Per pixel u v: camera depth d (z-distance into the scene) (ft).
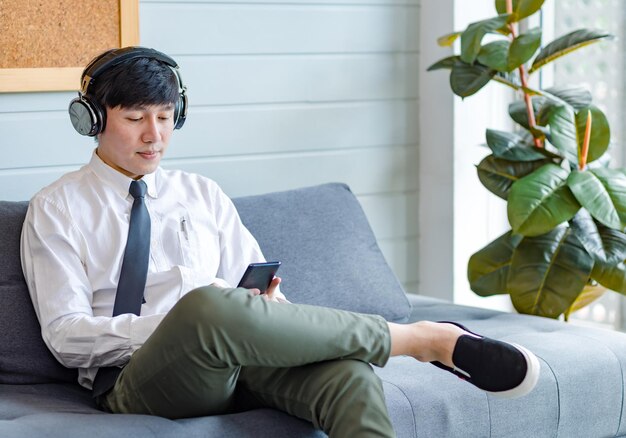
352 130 11.51
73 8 9.39
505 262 10.52
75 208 7.73
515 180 10.48
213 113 10.48
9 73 9.09
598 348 8.41
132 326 7.05
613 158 11.57
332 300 9.29
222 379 6.60
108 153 7.84
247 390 7.13
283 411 6.88
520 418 7.74
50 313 7.31
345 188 10.30
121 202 7.90
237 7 10.54
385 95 11.75
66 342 7.16
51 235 7.55
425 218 12.11
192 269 7.88
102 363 7.18
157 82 7.59
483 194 11.98
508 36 10.75
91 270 7.63
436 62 11.18
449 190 11.78
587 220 9.84
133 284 7.62
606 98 11.57
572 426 8.08
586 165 10.08
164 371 6.54
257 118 10.78
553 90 10.90
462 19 11.59
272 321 6.43
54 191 7.79
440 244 11.96
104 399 7.23
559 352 8.21
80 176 7.95
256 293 7.09
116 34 9.68
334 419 6.42
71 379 7.89
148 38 10.01
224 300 6.39
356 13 11.43
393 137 11.86
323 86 11.25
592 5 11.61
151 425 6.32
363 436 6.27
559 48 10.36
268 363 6.51
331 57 11.28
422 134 12.05
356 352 6.69
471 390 7.55
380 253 9.99
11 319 7.73
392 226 11.96
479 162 11.68
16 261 7.89
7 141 9.29
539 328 9.14
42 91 9.37
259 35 10.73
